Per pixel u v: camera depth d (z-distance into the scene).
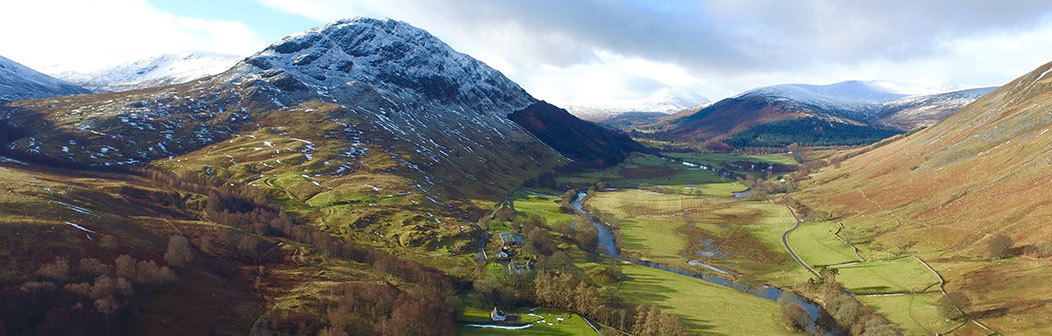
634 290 145.25
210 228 152.00
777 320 127.44
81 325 86.19
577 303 128.12
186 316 103.12
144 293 103.62
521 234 199.25
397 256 162.75
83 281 100.56
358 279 136.75
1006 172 193.25
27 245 106.69
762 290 152.88
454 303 124.38
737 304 137.38
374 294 122.38
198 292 113.50
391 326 106.62
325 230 182.75
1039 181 171.50
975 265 143.75
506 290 132.38
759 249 194.38
